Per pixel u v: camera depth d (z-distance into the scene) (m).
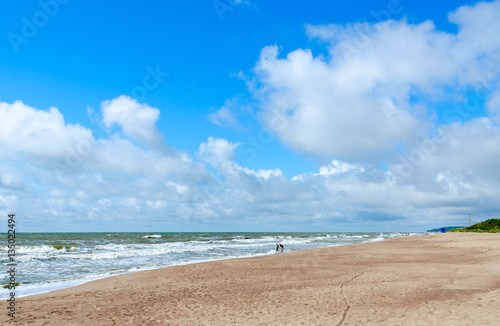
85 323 9.12
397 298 10.77
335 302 10.70
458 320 7.61
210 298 12.41
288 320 8.74
